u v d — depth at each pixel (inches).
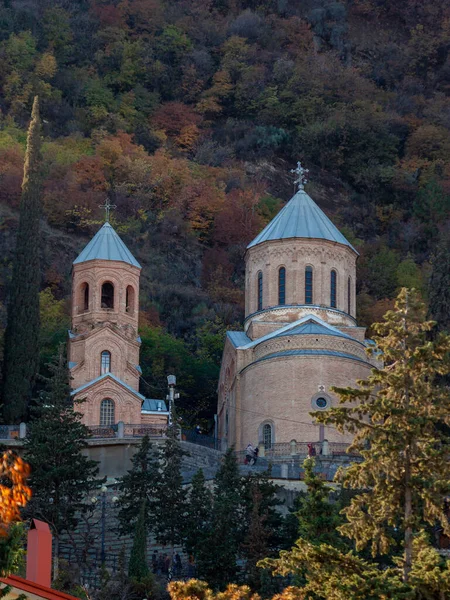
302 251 5743.1
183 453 4490.7
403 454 2625.5
